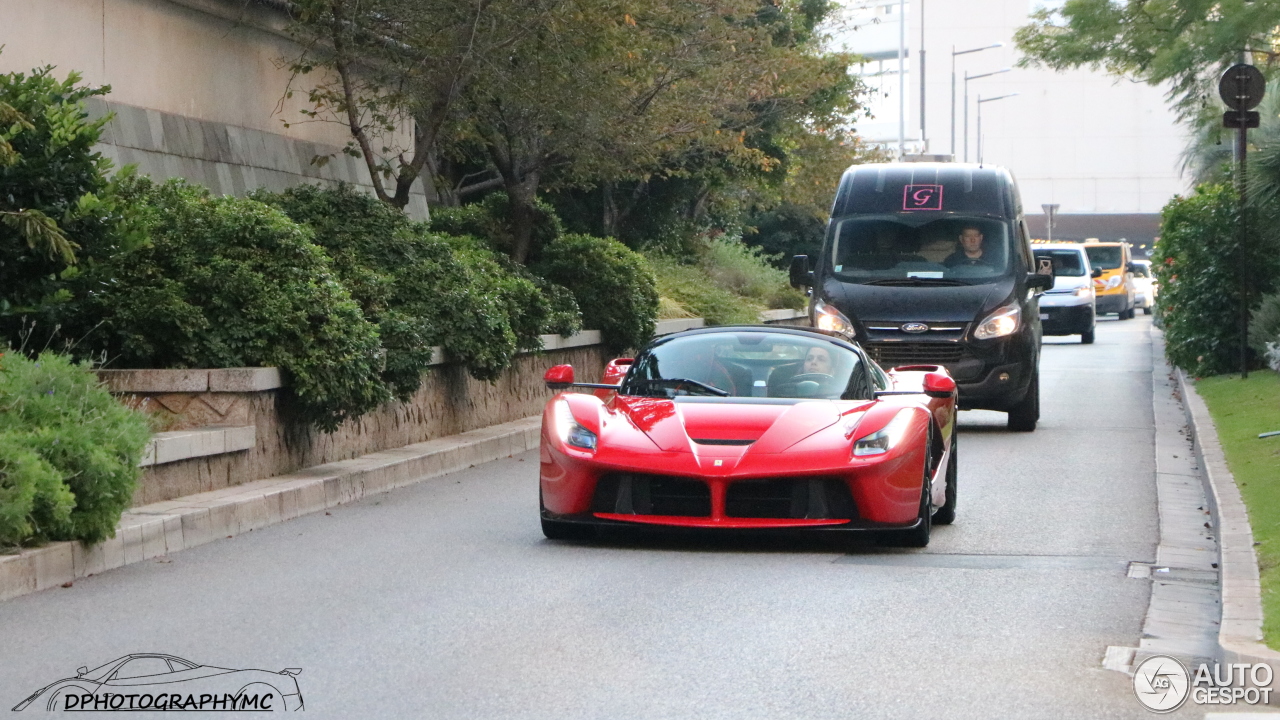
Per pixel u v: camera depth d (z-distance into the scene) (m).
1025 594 17.92
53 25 33.56
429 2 41.78
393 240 34.88
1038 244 84.88
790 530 21.14
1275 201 34.16
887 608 17.00
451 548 21.27
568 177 53.16
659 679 13.55
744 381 23.02
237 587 18.14
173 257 26.55
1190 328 48.88
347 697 12.87
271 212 27.67
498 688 13.19
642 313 47.44
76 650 14.65
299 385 26.05
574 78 44.31
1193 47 36.91
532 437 36.81
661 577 18.92
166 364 26.08
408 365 29.81
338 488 26.33
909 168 42.31
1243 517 21.69
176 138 38.00
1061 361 67.19
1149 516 24.67
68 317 25.03
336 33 41.88
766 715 12.36
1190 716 12.52
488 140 50.12
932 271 39.75
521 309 38.66
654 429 21.25
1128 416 43.09
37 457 18.27
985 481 29.25
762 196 83.81
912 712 12.52
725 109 58.50
